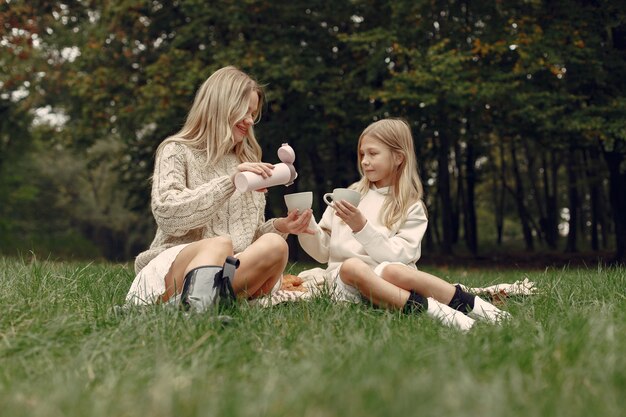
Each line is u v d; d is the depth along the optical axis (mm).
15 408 1843
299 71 14953
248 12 15586
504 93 13984
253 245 3570
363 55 16562
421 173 21391
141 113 15430
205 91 3910
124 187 22359
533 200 33656
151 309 3172
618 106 13922
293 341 2758
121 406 1817
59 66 17312
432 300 3551
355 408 1725
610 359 2213
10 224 26234
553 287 4207
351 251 4254
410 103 14344
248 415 1700
